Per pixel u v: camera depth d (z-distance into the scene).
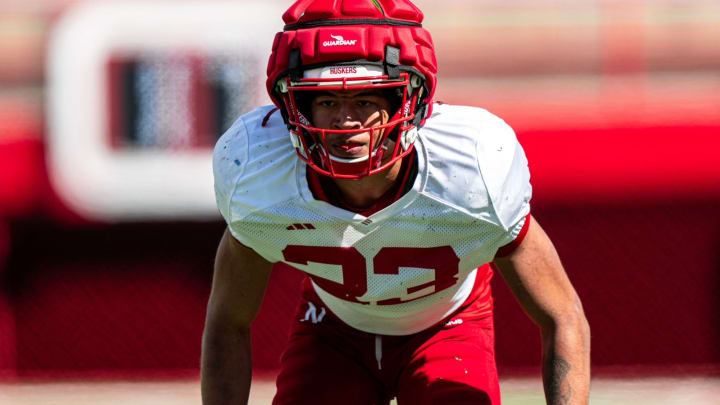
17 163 18.88
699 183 18.11
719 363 18.27
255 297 8.31
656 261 18.31
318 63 7.11
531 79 18.52
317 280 8.19
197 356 18.91
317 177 7.55
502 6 18.62
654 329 18.34
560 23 18.53
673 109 18.16
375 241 7.68
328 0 7.25
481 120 7.65
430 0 18.70
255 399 16.62
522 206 7.68
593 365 18.44
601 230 18.33
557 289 7.99
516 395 16.50
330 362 8.75
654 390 17.11
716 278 18.23
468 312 8.84
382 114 7.24
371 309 8.38
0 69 18.88
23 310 18.94
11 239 18.91
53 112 18.89
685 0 18.39
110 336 18.94
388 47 7.13
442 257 7.77
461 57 18.61
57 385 18.33
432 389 8.38
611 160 18.19
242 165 7.74
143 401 16.84
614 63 18.41
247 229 7.82
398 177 7.49
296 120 7.34
